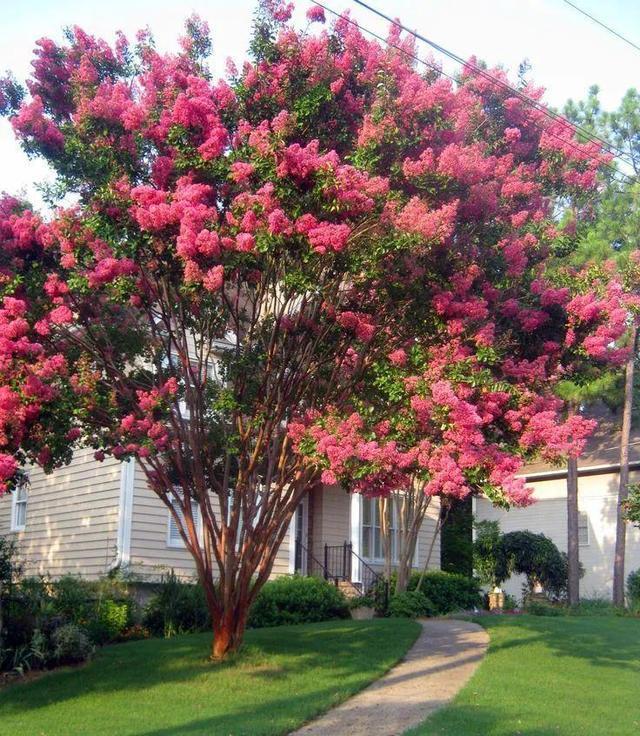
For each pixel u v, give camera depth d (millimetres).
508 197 10820
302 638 13031
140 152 10266
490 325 9664
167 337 12172
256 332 10984
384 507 19609
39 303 9945
